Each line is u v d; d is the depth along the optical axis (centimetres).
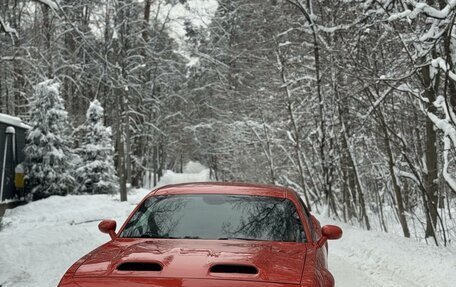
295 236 458
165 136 5000
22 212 2145
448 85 1052
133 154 4797
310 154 2255
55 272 849
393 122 1298
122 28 3269
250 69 2669
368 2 1127
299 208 505
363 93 1510
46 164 2541
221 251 393
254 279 338
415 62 1088
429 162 1154
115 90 3228
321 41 1670
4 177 2291
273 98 2367
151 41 3984
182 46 4388
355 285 784
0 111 3934
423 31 1103
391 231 1546
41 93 2578
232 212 486
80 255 1012
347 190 1758
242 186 544
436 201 1154
